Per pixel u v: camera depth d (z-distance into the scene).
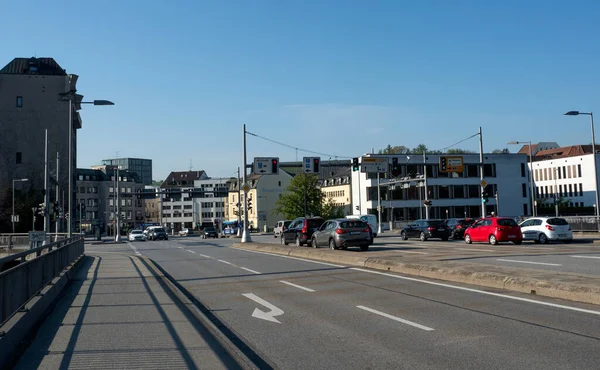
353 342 8.02
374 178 89.31
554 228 31.89
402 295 12.43
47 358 7.26
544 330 8.34
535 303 10.76
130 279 17.69
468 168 90.69
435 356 7.05
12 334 7.73
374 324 9.29
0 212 76.25
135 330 9.12
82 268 22.72
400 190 88.69
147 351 7.59
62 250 17.53
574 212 86.44
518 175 92.25
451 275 14.87
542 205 96.31
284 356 7.32
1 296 7.64
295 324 9.55
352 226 26.73
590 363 6.50
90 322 9.93
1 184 79.31
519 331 8.34
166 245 50.19
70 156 35.12
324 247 30.89
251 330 9.16
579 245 29.48
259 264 22.38
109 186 144.62
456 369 6.42
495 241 31.11
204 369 6.64
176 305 11.92
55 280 14.73
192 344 8.02
